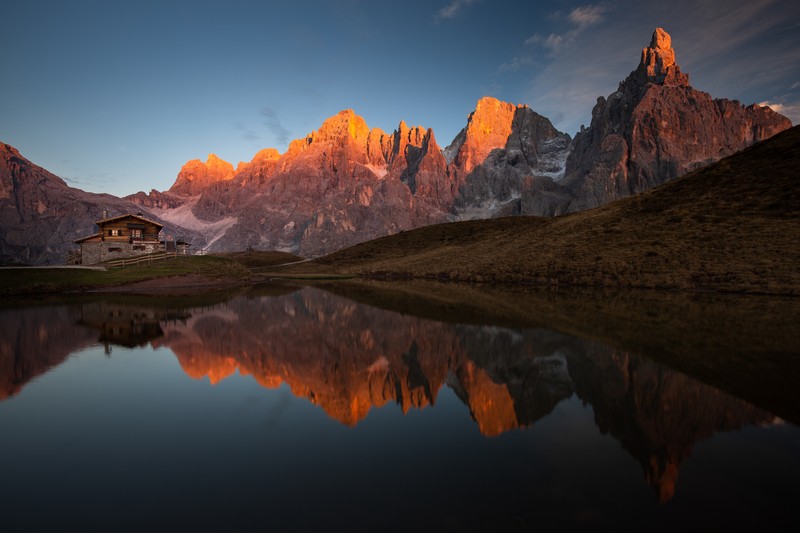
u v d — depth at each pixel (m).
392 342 18.97
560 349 16.53
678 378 12.24
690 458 7.46
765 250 39.88
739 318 22.33
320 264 117.12
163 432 9.04
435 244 109.12
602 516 5.70
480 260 69.81
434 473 7.09
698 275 39.22
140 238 76.81
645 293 36.50
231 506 6.12
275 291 49.56
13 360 15.92
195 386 12.51
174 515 5.91
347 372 14.08
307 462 7.55
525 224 109.69
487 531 5.34
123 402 11.07
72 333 21.75
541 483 6.69
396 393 11.80
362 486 6.68
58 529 5.58
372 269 89.38
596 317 24.06
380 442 8.41
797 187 50.38
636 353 15.29
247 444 8.38
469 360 15.43
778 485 6.48
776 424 8.93
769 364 13.37
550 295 38.09
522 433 8.77
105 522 5.75
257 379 13.28
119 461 7.66
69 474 7.20
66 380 13.17
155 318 27.23
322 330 22.34
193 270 61.31
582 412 9.90
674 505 5.95
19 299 39.66
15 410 10.52
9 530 5.52
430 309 30.22
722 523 5.50
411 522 5.62
